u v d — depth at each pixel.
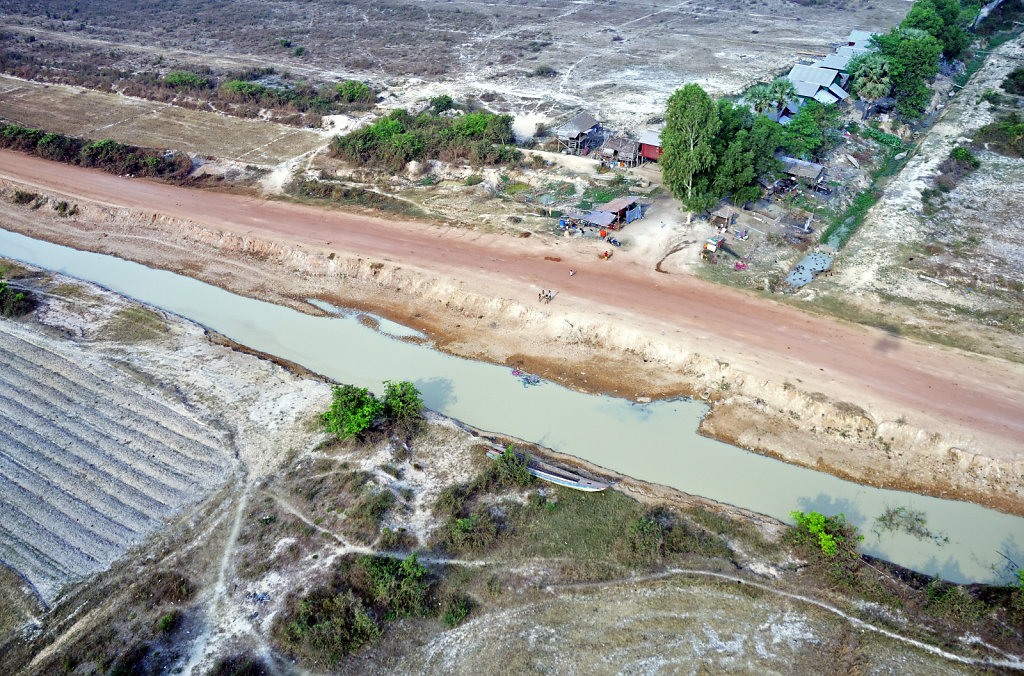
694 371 47.88
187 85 105.31
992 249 59.91
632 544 35.56
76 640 32.03
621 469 41.25
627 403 46.34
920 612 32.28
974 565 35.03
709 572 34.56
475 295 55.84
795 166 72.00
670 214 66.62
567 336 51.84
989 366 46.19
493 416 45.66
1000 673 29.78
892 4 146.25
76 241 69.44
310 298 59.03
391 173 79.12
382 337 53.97
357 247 63.53
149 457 42.31
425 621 32.75
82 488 40.16
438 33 136.38
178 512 38.53
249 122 95.62
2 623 32.94
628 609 33.00
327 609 32.56
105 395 47.47
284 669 30.73
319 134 90.50
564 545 36.06
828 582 33.88
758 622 32.25
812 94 87.31
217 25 146.12
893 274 56.62
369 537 36.34
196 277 62.72
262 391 47.75
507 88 104.50
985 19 125.25
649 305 53.72
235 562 35.56
